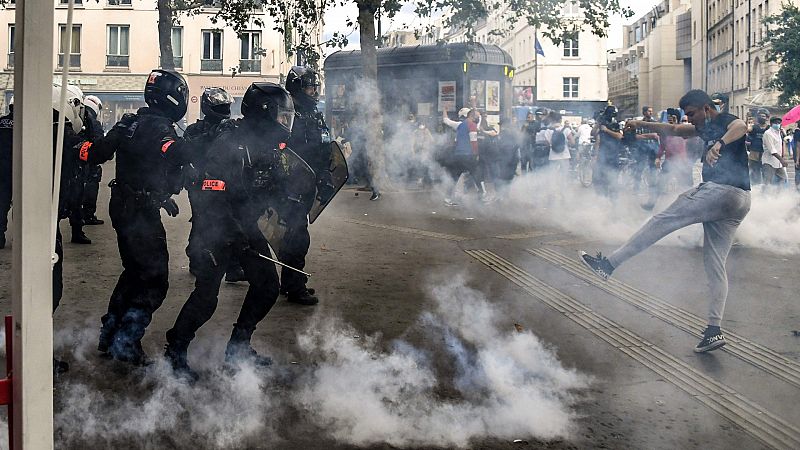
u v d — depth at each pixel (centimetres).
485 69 1803
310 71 625
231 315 586
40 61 184
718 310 501
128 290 464
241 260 450
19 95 185
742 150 518
